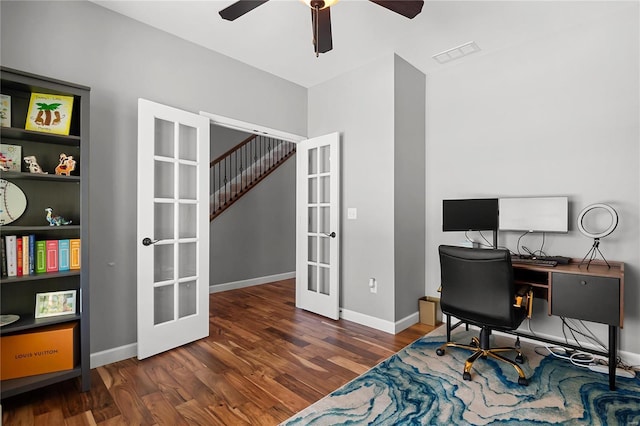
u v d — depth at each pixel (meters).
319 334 3.05
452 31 2.76
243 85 3.30
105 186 2.42
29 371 1.96
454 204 3.10
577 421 1.79
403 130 3.22
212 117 3.03
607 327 2.54
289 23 2.63
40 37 2.15
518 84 2.96
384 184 3.16
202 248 2.90
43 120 2.04
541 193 2.84
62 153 2.25
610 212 2.38
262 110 3.46
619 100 2.49
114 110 2.46
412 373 2.31
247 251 5.01
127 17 2.54
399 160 3.16
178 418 1.81
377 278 3.21
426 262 3.56
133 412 1.86
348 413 1.86
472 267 2.26
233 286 4.81
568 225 2.71
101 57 2.41
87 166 2.06
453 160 3.37
